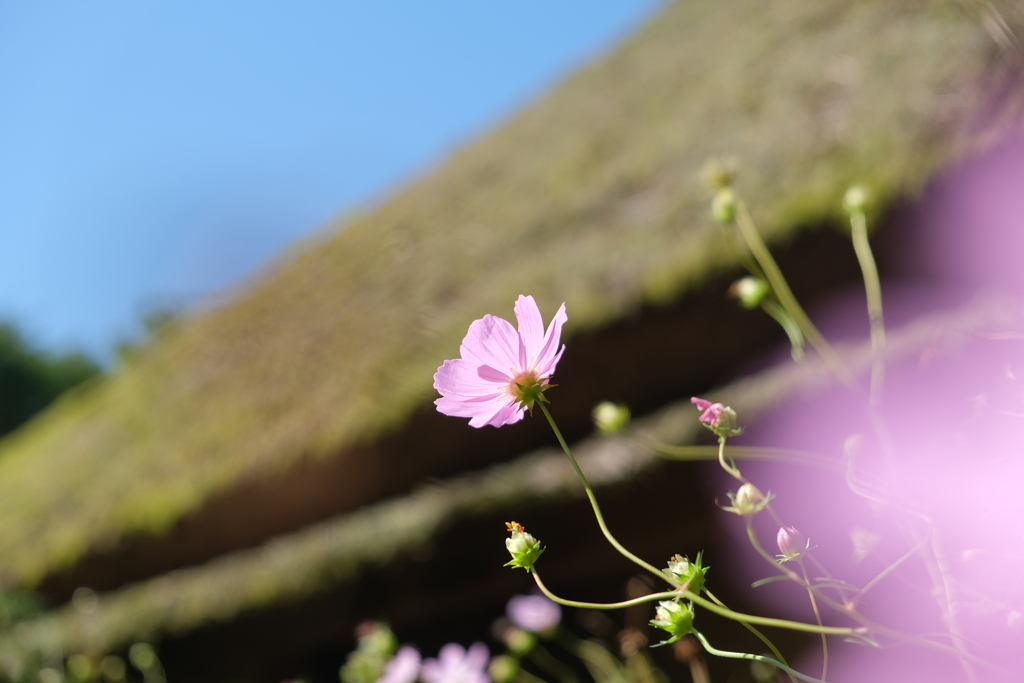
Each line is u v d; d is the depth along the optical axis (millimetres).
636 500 1514
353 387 2332
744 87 2463
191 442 2902
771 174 1773
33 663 2283
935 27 1696
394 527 1914
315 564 2039
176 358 4016
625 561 1611
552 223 2637
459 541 1812
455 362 821
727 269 1631
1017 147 1244
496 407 819
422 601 1907
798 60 2316
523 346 816
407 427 2068
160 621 2285
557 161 3156
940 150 1357
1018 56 1292
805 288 1557
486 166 3951
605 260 2020
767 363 1628
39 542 2977
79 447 3775
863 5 2303
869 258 992
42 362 11383
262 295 4109
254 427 2619
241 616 2162
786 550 809
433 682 1137
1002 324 1078
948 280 1379
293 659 2174
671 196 2119
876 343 977
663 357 1742
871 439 1056
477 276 2691
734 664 1406
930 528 804
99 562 2699
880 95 1676
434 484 1985
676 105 2846
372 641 1182
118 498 2865
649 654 1531
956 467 827
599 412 1021
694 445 1406
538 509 1676
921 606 1043
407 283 3012
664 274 1727
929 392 1025
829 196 1510
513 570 1751
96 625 2379
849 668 1115
